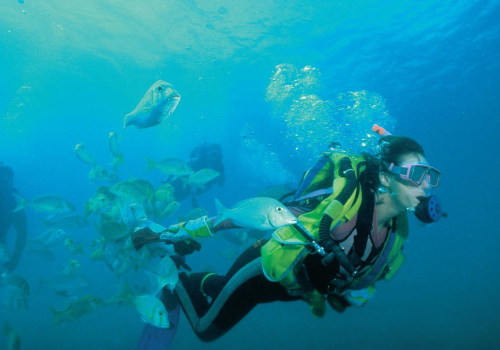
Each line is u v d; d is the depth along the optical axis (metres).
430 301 11.38
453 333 7.96
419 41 21.69
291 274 2.22
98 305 3.70
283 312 10.76
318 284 2.28
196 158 13.14
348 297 2.47
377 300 12.03
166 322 2.59
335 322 9.41
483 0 17.88
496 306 9.96
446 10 18.66
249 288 2.54
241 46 23.08
